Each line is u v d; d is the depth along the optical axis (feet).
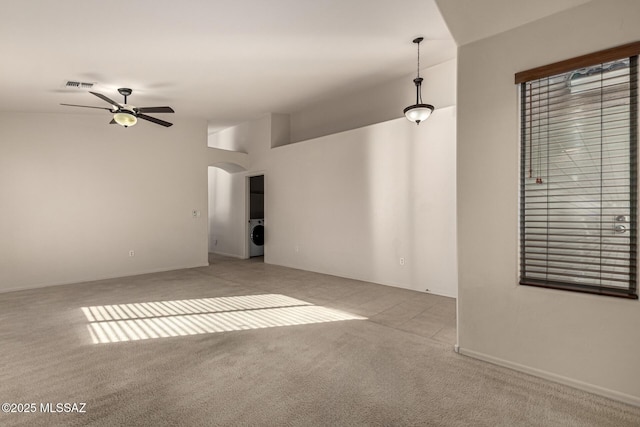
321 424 5.97
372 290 15.72
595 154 6.95
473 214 8.41
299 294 15.05
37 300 14.20
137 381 7.47
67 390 7.11
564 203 7.35
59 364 8.30
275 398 6.78
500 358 8.07
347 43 12.50
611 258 6.79
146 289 16.07
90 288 16.33
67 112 17.54
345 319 11.64
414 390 7.04
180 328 10.82
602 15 6.60
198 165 22.38
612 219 6.80
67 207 17.70
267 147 23.44
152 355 8.80
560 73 7.11
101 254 18.69
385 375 7.68
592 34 6.71
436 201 14.88
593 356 6.80
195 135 22.34
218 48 12.00
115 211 19.17
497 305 8.07
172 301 13.98
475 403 6.57
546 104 7.48
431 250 15.08
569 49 6.97
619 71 6.61
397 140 16.17
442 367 8.03
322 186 19.77
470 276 8.52
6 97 14.93
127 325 11.11
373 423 5.99
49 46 10.84
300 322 11.34
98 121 18.65
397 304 13.43
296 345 9.42
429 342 9.59
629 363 6.43
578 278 7.23
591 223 7.04
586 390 6.88
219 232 28.30
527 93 7.72
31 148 16.81
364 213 17.62
